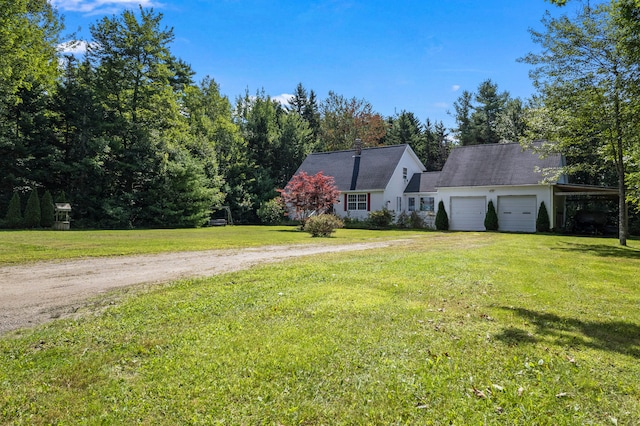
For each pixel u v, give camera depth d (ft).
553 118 47.16
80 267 25.67
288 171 124.36
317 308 15.19
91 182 82.17
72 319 14.20
